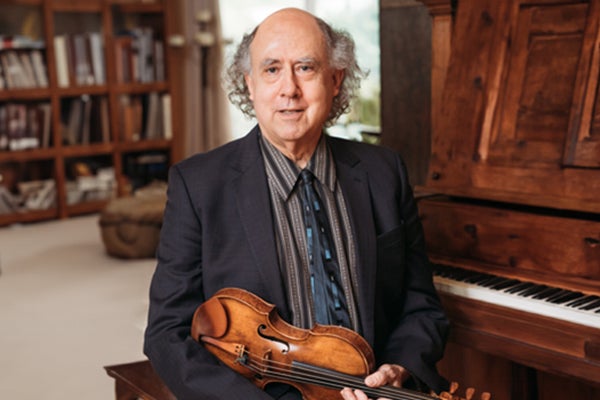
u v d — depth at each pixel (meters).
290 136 1.62
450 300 1.93
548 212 2.03
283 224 1.67
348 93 1.79
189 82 6.84
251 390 1.55
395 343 1.74
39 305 4.16
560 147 1.97
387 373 1.60
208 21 6.61
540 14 2.06
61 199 6.34
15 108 6.10
